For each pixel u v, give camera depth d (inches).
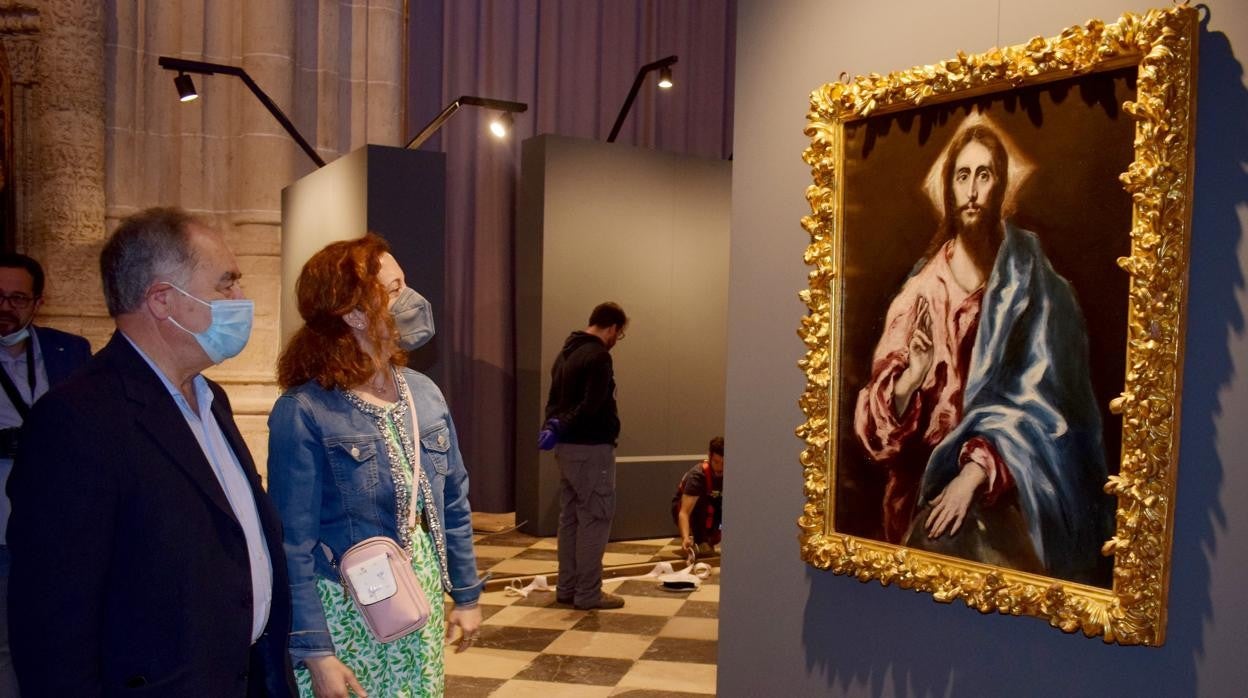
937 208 87.4
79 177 296.8
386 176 227.0
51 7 293.0
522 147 292.8
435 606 86.2
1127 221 73.9
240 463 72.8
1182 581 73.4
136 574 60.6
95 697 56.9
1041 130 79.4
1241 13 69.7
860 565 93.0
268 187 313.7
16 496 58.0
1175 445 72.0
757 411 108.8
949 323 86.2
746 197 110.1
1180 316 71.3
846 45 98.6
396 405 87.7
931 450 87.8
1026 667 84.7
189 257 65.7
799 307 103.6
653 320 296.2
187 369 67.8
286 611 72.5
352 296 84.2
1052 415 78.6
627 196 292.7
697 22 382.6
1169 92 70.3
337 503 83.0
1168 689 74.7
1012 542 81.5
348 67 335.3
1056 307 78.4
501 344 342.3
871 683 97.3
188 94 265.4
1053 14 81.0
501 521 326.3
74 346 138.9
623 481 287.1
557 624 197.8
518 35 347.6
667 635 190.5
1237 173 70.1
